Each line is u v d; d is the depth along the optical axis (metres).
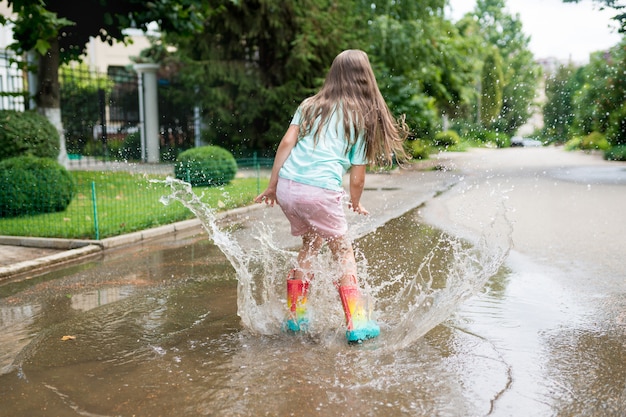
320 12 19.39
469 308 3.73
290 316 3.27
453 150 22.92
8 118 10.61
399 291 4.13
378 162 3.35
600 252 5.59
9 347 3.13
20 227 7.13
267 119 20.78
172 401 2.38
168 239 6.90
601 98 21.75
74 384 2.58
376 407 2.31
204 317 3.62
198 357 2.89
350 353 2.92
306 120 3.21
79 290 4.45
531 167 17.97
